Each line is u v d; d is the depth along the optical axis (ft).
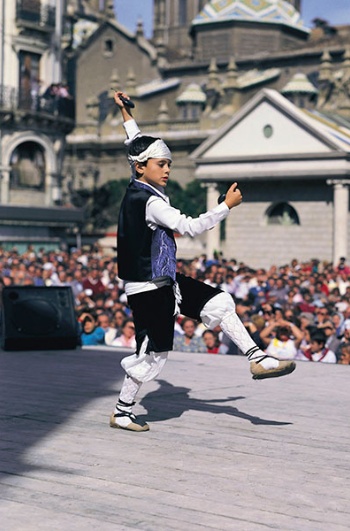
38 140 171.22
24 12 167.63
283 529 12.69
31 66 170.71
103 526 12.75
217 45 298.35
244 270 79.10
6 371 28.91
